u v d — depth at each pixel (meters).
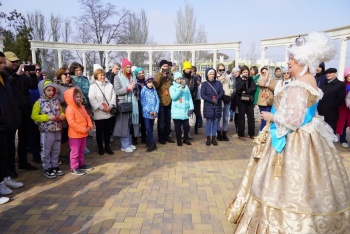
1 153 3.51
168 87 6.16
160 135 6.23
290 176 2.17
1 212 3.14
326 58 2.28
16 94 4.05
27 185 3.92
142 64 34.19
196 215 3.07
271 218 2.17
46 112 4.12
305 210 2.07
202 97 5.96
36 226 2.85
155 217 3.03
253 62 39.22
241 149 5.82
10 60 3.98
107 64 26.53
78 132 4.26
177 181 4.06
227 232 2.74
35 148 4.88
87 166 4.57
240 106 6.58
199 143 6.35
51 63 32.25
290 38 19.12
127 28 33.09
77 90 4.34
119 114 5.45
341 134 6.08
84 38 32.53
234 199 2.83
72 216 3.05
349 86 6.16
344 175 2.32
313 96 2.24
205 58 34.97
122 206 3.28
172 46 25.81
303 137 2.25
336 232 2.13
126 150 5.62
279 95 2.39
